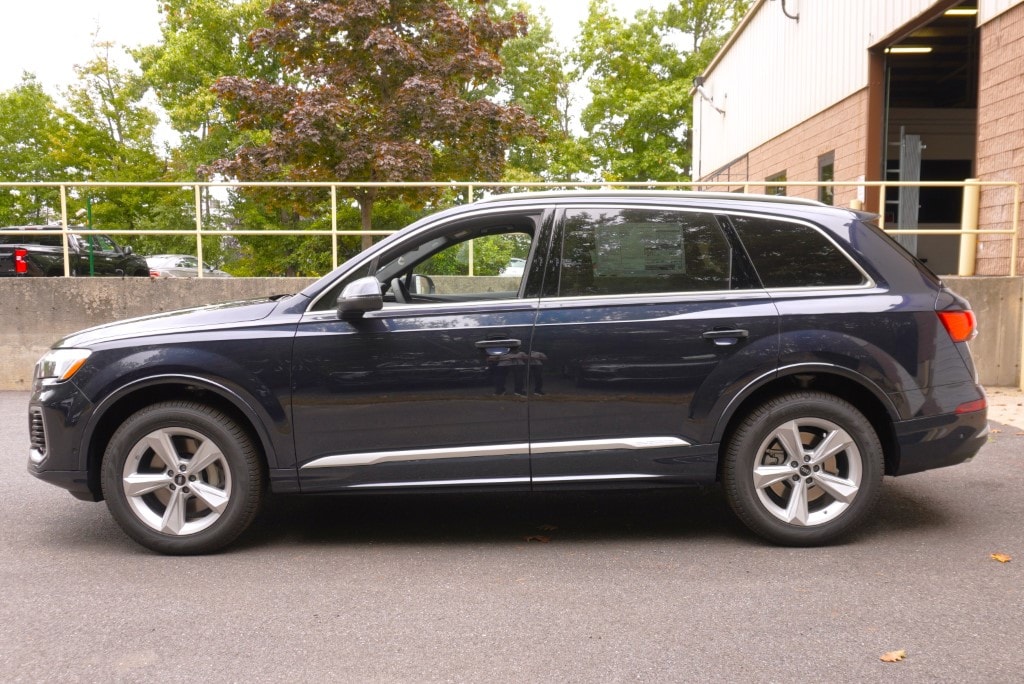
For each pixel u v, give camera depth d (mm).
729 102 23812
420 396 4355
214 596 3873
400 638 3402
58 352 4516
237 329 4410
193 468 4426
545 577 4102
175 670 3125
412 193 11570
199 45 35188
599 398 4355
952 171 16609
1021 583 3934
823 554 4371
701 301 4387
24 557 4438
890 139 16578
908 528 4781
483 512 5262
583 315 4371
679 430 4375
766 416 4363
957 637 3348
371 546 4621
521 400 4355
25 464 6496
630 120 40844
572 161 39094
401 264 4566
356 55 14305
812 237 4465
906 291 4426
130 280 9891
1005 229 9820
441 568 4246
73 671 3117
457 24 14273
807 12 17234
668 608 3688
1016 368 9391
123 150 34719
